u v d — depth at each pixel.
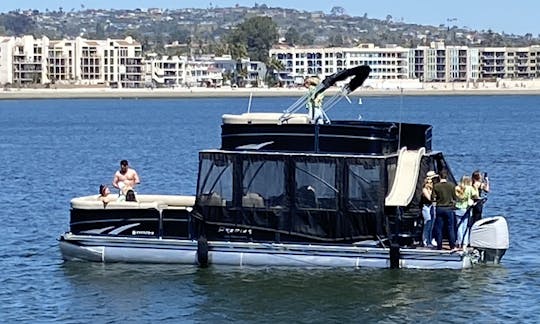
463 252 27.50
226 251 27.97
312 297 25.61
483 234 28.58
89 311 24.83
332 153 27.41
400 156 27.86
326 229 27.50
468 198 28.19
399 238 27.52
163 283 27.05
